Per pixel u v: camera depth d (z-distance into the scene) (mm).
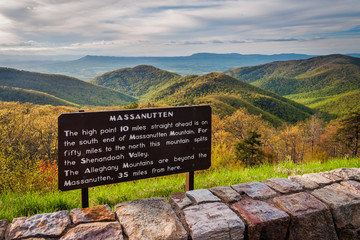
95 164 2850
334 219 2609
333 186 3143
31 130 22750
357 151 46656
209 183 4496
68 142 2705
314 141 58344
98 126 2824
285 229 2400
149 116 3084
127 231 2115
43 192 4512
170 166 3271
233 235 2197
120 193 3943
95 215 2338
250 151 31453
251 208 2514
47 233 2033
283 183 3199
